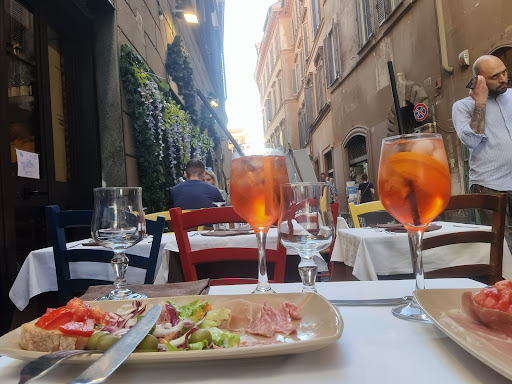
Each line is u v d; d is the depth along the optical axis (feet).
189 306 1.78
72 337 1.42
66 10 11.81
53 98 11.26
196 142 23.20
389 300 2.18
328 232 2.33
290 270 6.14
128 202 3.02
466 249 5.56
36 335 1.43
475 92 8.48
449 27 19.62
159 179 14.60
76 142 12.44
